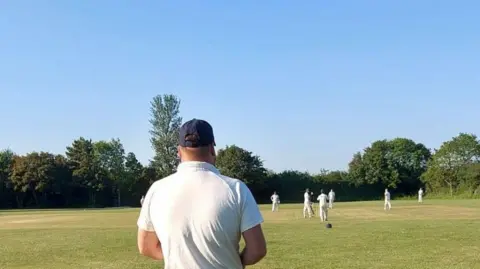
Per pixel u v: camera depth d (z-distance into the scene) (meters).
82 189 106.50
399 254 15.41
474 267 12.92
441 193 102.50
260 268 13.16
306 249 17.05
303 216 39.25
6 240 22.94
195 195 3.30
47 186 101.56
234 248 3.29
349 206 58.09
